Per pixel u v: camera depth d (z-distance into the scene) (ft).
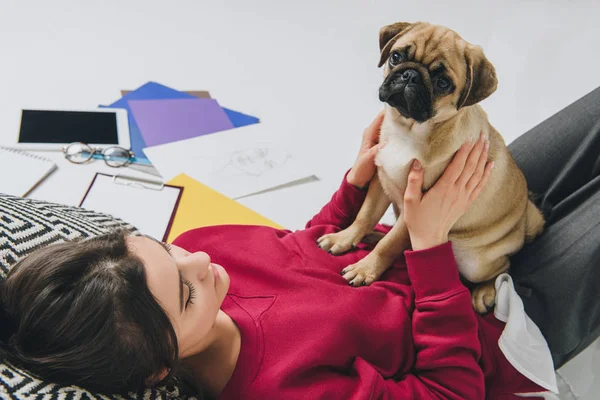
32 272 2.34
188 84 8.07
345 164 6.73
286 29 9.87
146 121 6.88
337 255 3.98
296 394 2.80
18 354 2.26
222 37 9.43
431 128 3.46
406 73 3.24
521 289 3.76
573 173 4.03
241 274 3.57
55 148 6.04
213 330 2.97
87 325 2.18
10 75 7.62
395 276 3.82
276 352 2.98
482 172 3.50
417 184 3.49
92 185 5.49
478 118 3.63
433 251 3.37
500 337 3.38
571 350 3.70
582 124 4.05
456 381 3.08
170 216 5.28
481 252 3.86
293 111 7.73
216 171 6.15
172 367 2.44
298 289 3.35
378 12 10.41
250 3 10.57
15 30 8.74
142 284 2.33
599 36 9.50
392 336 3.23
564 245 3.56
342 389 2.88
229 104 7.71
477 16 10.06
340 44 9.56
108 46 8.74
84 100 7.32
